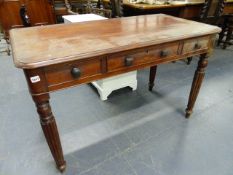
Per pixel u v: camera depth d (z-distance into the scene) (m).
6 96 1.90
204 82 2.14
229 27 3.00
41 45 0.91
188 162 1.24
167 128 1.51
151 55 1.06
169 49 1.12
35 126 1.52
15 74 2.34
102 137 1.43
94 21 1.39
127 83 1.91
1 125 1.53
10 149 1.32
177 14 2.78
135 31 1.15
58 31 1.14
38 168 1.20
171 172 1.18
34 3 3.15
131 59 0.97
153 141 1.39
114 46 0.90
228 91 1.99
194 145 1.36
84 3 3.57
